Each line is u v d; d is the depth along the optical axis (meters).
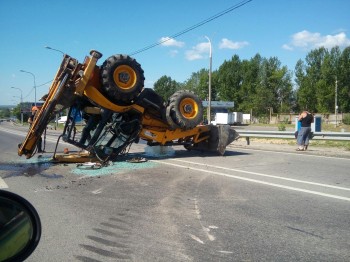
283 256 4.21
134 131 11.47
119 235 4.86
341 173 9.50
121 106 11.02
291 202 6.48
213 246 4.49
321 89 74.44
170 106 12.23
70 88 10.07
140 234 4.89
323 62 74.12
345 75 72.44
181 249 4.40
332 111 74.69
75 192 7.27
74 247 4.46
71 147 16.67
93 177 8.85
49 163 10.95
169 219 5.52
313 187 7.72
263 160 12.05
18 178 8.77
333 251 4.36
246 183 8.15
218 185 7.93
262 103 82.38
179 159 12.17
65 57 10.19
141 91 11.51
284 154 13.97
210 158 12.51
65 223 5.33
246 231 5.01
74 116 10.93
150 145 12.65
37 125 10.03
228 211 5.93
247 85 89.69
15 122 104.81
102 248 4.43
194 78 108.81
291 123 72.94
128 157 12.45
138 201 6.56
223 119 64.62
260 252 4.32
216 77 94.75
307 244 4.56
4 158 12.32
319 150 15.30
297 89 85.12
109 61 10.70
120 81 10.83
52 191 7.37
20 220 2.65
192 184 8.03
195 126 12.60
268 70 87.25
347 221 5.44
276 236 4.83
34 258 4.14
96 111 10.94
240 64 92.81
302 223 5.34
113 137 11.31
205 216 5.66
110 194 7.09
